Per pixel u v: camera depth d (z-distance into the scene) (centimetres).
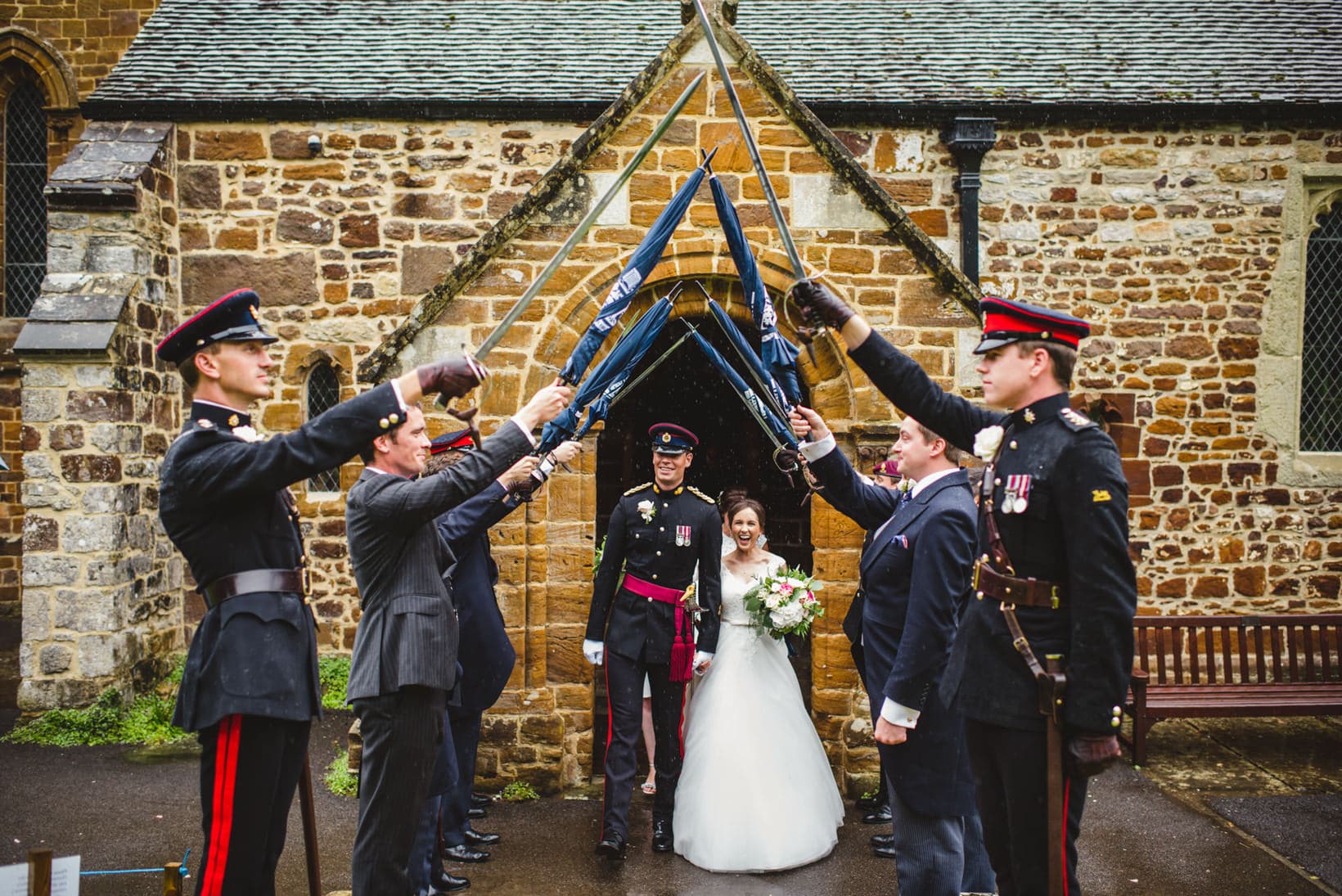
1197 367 834
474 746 471
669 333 934
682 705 477
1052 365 280
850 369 557
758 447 1003
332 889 435
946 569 346
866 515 411
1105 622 253
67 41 1057
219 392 295
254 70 858
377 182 828
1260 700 620
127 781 588
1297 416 836
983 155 811
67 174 754
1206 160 828
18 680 830
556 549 561
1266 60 873
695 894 429
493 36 918
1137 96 818
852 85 831
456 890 431
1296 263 830
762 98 557
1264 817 521
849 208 558
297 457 273
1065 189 830
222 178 827
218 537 283
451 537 438
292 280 830
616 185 360
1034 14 962
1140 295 832
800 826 458
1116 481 260
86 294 732
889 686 343
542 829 504
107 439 714
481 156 827
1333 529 835
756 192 559
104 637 707
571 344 558
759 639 496
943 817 347
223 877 273
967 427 312
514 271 558
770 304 410
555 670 563
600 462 1005
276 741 281
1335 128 823
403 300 830
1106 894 430
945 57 884
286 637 286
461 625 453
